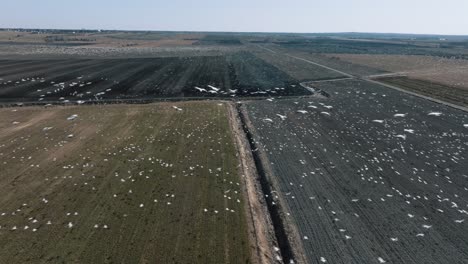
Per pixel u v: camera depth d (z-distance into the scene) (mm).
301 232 19453
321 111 46062
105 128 34875
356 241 18812
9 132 33094
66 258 16062
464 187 25188
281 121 41188
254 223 19484
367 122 41312
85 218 19312
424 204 22750
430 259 17484
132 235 17875
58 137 31984
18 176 24156
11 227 18359
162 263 15914
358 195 23797
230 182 24156
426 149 32625
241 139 33781
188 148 30109
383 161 29688
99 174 24719
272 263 16719
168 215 19797
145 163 26766
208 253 16672
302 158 30125
